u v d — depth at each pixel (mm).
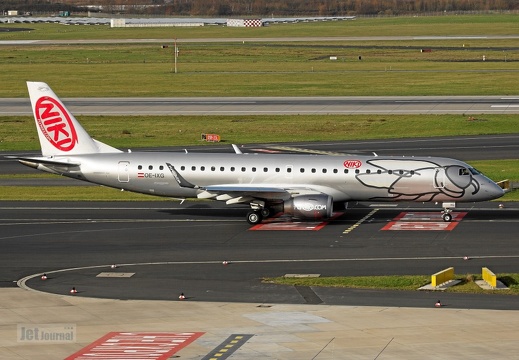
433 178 147000
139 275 115312
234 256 125812
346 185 148875
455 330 87875
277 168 149875
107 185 154000
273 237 138000
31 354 81375
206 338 86188
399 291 104562
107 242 135625
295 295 103750
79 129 154500
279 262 121875
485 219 151000
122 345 84000
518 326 89312
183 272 116688
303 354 80812
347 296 102688
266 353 81188
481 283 107812
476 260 121875
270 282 110562
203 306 99125
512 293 103188
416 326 89500
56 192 180625
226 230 143750
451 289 105188
